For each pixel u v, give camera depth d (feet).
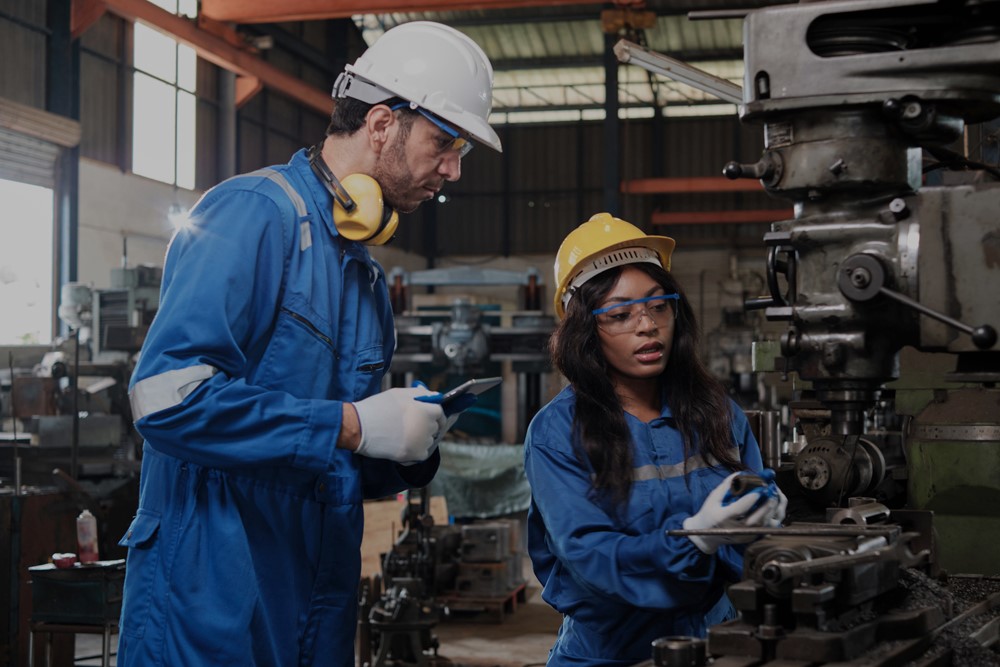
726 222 58.03
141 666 5.15
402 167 5.64
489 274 36.04
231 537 5.21
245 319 5.29
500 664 16.92
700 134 59.72
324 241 5.60
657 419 5.64
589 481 5.35
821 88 4.77
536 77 59.06
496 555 20.84
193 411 4.93
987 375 4.83
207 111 44.04
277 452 5.00
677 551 4.72
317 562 5.53
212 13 40.55
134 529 5.36
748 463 5.82
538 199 61.77
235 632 5.15
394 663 15.74
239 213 5.32
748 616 4.04
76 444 18.01
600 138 61.00
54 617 12.16
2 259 33.53
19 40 34.24
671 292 5.62
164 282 5.42
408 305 35.86
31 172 34.60
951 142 5.01
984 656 4.31
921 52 4.66
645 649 5.38
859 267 4.73
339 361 5.72
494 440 40.01
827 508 5.66
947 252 4.63
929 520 5.69
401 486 6.19
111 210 38.19
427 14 55.52
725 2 51.39
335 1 39.52
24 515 14.98
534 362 31.35
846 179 4.81
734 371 44.32
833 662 3.77
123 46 39.17
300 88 48.01
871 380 5.07
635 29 44.98
